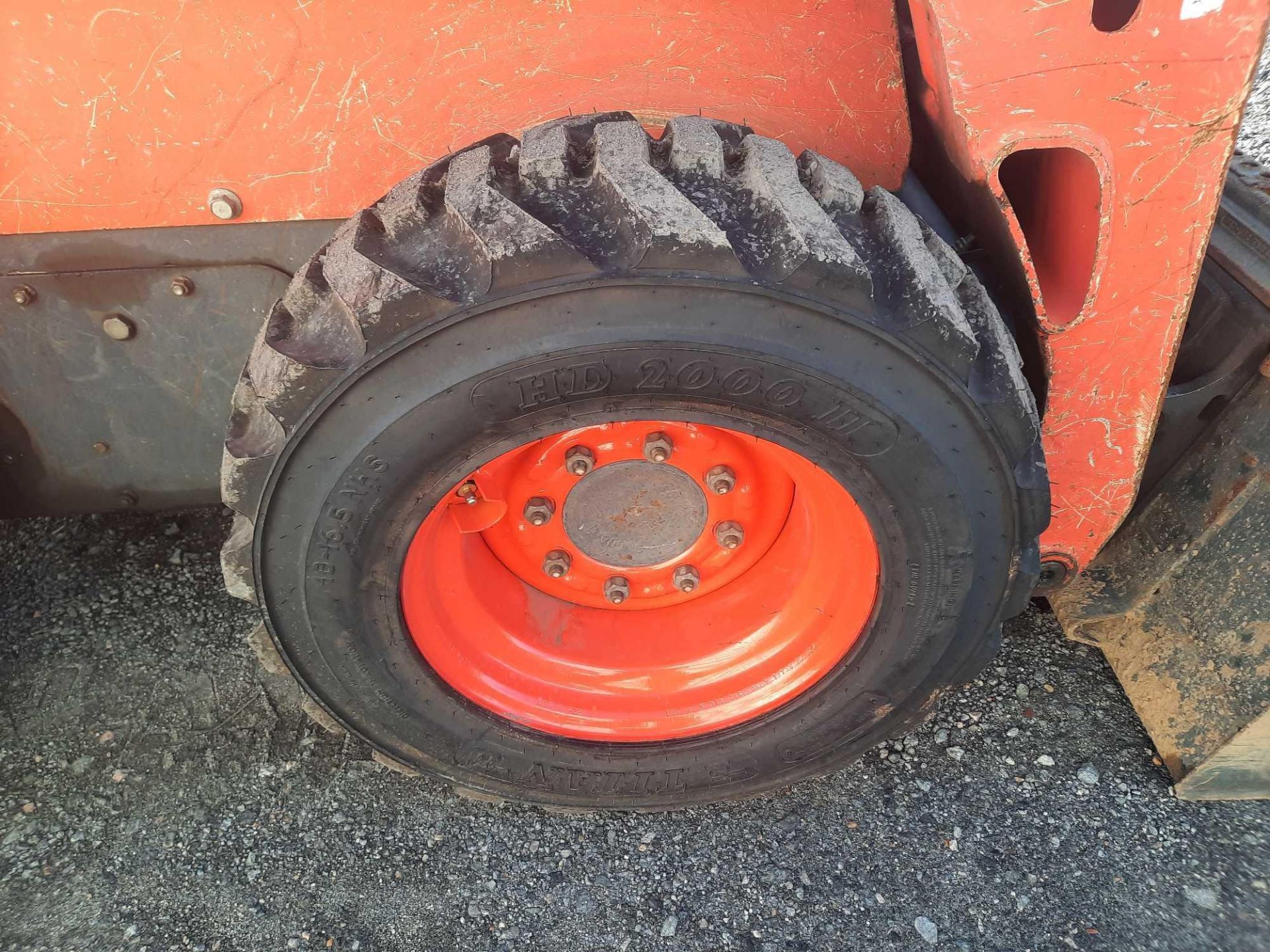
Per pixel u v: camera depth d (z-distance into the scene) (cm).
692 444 167
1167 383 165
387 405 137
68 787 203
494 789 187
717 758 184
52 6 141
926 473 148
